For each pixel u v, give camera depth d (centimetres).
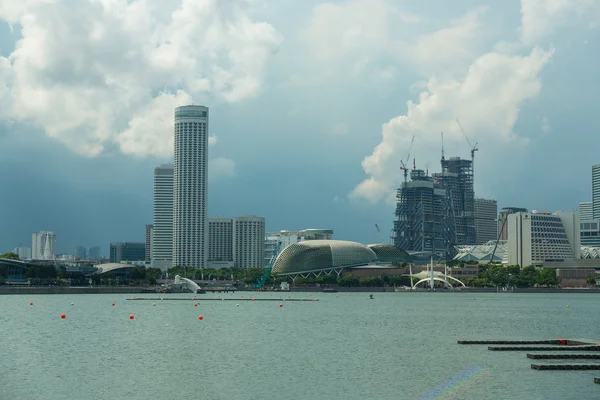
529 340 19238
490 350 17912
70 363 16312
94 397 12812
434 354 17662
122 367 15788
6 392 13188
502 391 13288
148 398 12762
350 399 12750
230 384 13950
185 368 15675
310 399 12738
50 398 12738
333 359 17000
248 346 19450
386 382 14175
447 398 12800
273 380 14350
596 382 13812
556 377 14375
